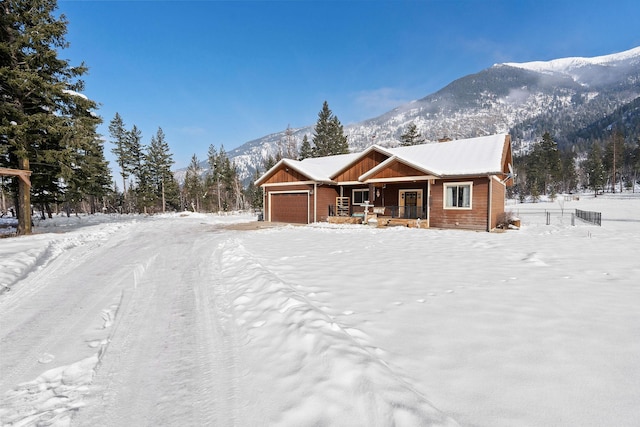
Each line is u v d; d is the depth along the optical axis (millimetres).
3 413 2459
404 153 20922
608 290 5152
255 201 49375
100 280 6590
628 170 74250
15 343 3715
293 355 3023
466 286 5477
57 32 13969
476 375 2650
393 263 7586
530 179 66875
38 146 15195
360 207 21516
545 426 2027
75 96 15023
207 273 7090
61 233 14586
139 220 26891
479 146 18531
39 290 5891
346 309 4332
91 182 19531
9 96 14008
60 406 2543
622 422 2049
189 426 2254
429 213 17375
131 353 3420
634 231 14828
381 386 2330
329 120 50875
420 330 3607
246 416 2287
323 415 2152
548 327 3662
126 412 2449
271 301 4566
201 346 3525
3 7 13398
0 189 18438
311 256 8617
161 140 50469
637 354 3002
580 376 2621
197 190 57531
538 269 6785
